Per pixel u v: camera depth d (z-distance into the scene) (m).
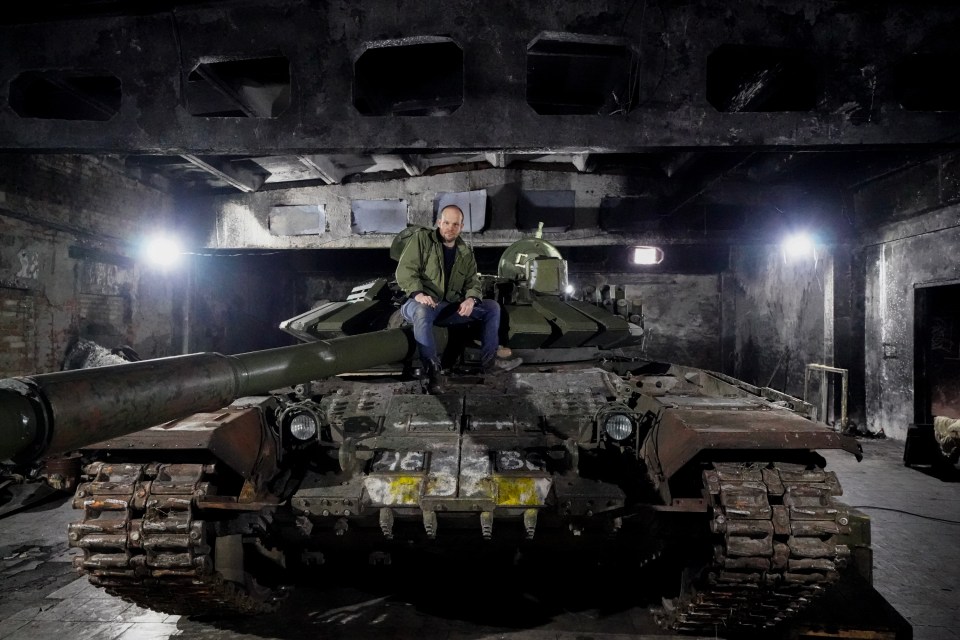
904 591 4.70
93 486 3.47
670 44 6.23
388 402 4.48
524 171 11.91
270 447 3.91
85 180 9.15
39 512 6.64
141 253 10.53
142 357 10.63
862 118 6.28
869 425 10.95
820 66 6.26
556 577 4.82
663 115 6.26
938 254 9.22
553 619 4.17
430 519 3.52
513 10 6.19
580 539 3.94
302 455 4.04
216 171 10.22
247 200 12.20
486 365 4.86
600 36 6.21
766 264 14.24
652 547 3.95
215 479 3.60
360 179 12.08
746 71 7.94
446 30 6.21
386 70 8.56
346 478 3.77
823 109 6.28
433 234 4.73
